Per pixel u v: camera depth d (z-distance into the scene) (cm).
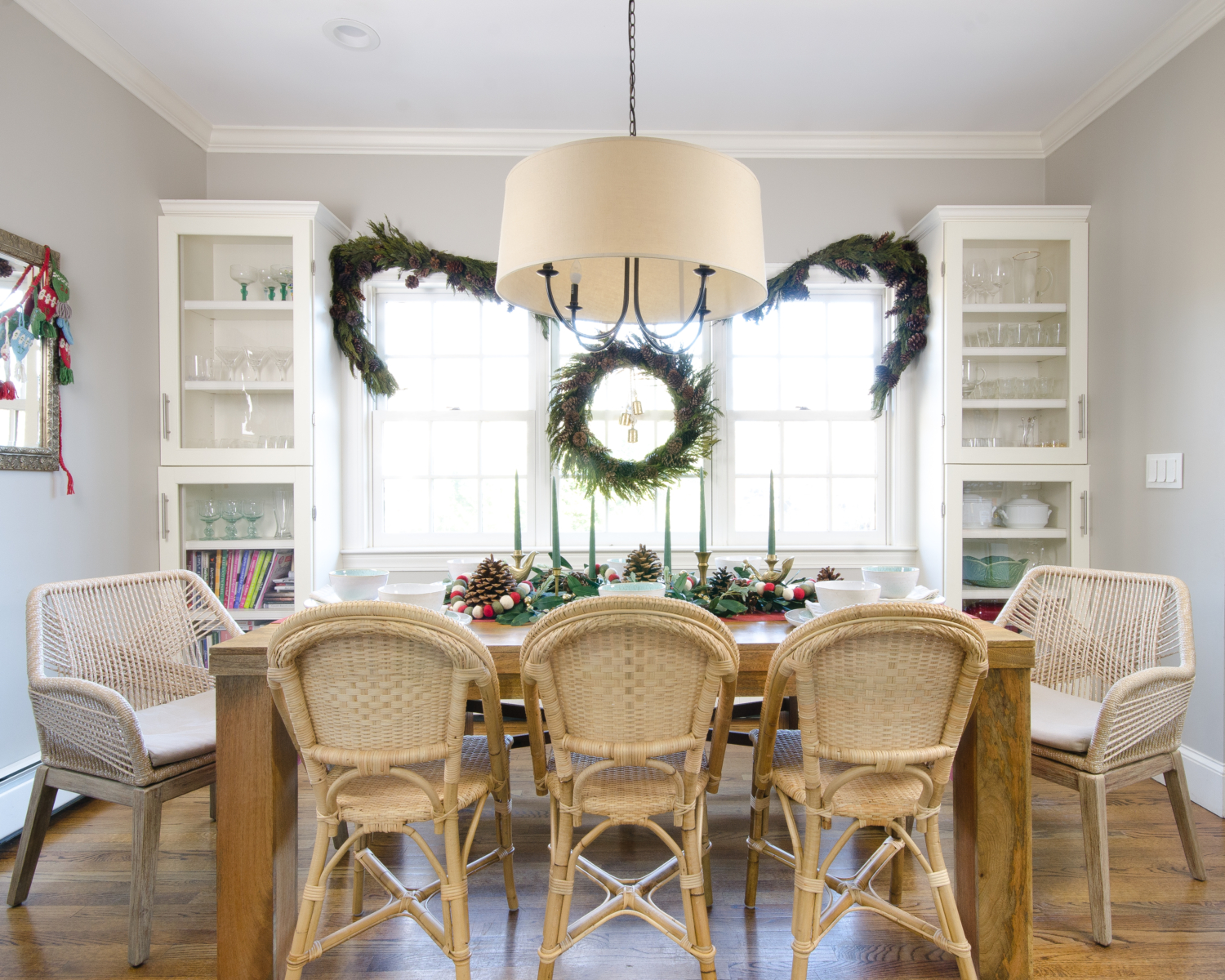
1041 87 276
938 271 287
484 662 123
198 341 282
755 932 161
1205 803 224
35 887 179
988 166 317
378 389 300
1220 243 225
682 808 132
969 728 150
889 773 128
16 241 213
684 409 290
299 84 273
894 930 162
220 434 283
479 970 148
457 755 127
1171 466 243
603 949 156
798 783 140
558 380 304
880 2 227
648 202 123
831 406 325
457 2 226
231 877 145
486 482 322
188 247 280
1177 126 241
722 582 198
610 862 190
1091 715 178
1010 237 283
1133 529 262
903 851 178
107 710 153
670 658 123
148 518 270
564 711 128
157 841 154
